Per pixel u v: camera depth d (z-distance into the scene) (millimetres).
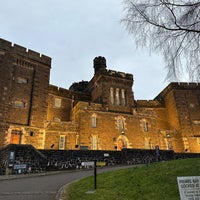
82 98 38531
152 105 41844
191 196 5012
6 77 27797
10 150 17156
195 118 37469
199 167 10328
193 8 5523
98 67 40625
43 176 15516
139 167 12891
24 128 27094
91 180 11688
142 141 33031
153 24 5789
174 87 39938
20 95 28391
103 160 20828
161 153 22938
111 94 35625
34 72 30812
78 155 20125
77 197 8617
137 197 8250
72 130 29875
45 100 30359
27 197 8836
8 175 15852
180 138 36250
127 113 34531
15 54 29625
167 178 9766
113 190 9398
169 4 5629
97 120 31703
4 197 8875
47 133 28594
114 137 31594
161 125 40156
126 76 37812
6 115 26297
